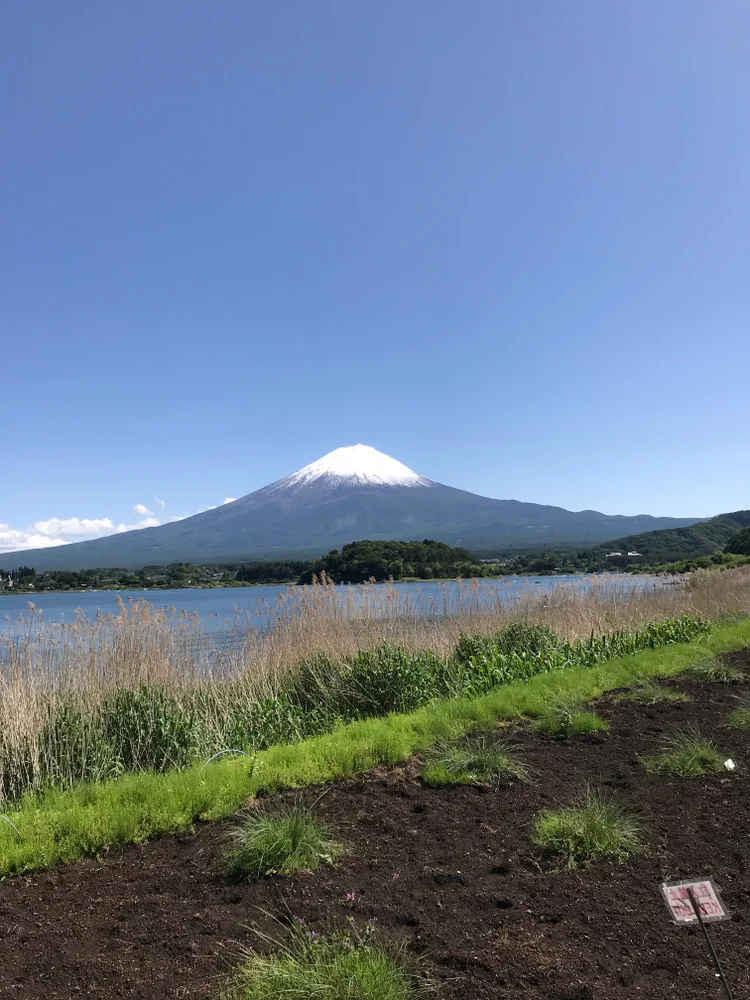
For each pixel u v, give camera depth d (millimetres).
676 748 5742
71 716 6723
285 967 2803
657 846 3998
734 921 3195
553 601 12906
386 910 3375
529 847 4031
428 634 10719
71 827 4410
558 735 6406
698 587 17188
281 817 4367
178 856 4129
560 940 3086
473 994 2711
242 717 7898
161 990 2771
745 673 8992
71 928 3297
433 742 6121
